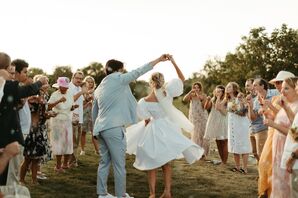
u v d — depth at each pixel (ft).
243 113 32.22
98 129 22.49
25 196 13.97
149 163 23.67
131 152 25.30
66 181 27.32
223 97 35.94
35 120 25.12
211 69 192.03
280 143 20.52
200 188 26.99
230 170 33.12
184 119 25.55
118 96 22.47
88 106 36.35
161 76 24.58
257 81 27.81
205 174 31.30
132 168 32.55
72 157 31.96
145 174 30.50
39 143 25.39
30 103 24.82
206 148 38.04
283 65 190.60
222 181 29.09
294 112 19.71
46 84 25.14
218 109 34.71
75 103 32.60
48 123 33.27
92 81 36.83
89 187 26.11
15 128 17.94
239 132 31.99
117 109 22.48
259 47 192.13
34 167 25.99
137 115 24.25
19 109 20.35
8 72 18.90
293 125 17.87
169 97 24.64
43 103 25.16
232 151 32.35
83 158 35.22
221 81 190.39
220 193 25.84
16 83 17.95
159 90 24.53
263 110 22.24
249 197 25.05
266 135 28.86
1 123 17.65
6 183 19.07
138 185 27.27
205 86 189.16
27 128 21.35
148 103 24.44
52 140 29.12
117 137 22.41
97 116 23.98
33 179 26.16
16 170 19.74
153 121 24.50
